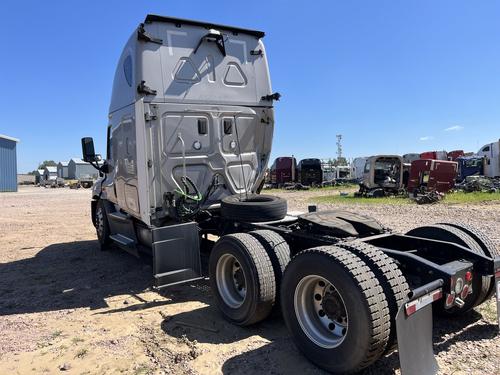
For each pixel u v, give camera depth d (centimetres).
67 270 689
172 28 564
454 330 400
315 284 348
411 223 1105
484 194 2041
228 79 602
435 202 1766
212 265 454
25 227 1208
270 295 399
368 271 308
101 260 755
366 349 294
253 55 626
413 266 344
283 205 522
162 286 470
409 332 291
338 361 316
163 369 342
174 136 563
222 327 427
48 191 4097
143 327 432
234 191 613
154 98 550
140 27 538
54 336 415
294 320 353
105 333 419
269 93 638
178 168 570
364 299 294
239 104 610
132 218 661
